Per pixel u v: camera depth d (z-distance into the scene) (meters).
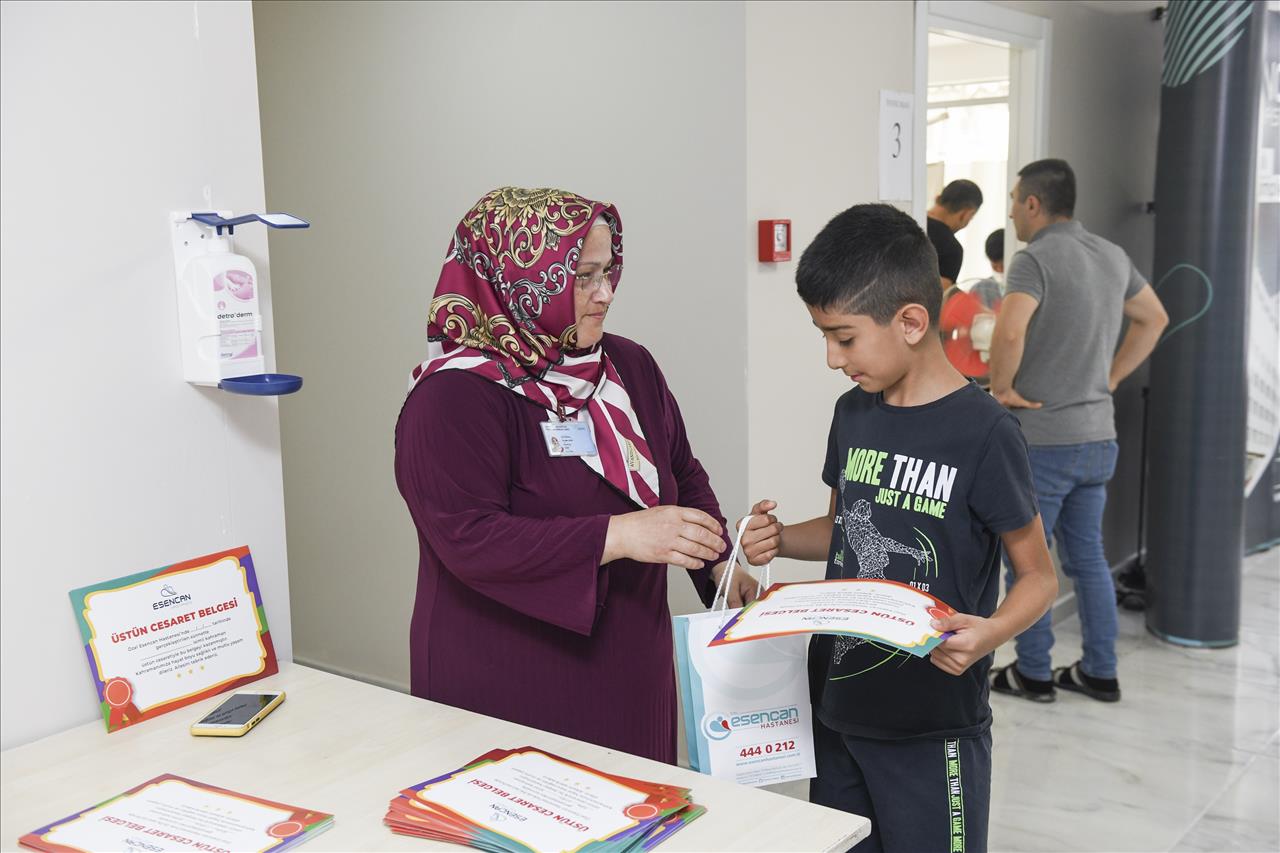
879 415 1.57
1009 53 3.55
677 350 2.71
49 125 1.35
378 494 3.40
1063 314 3.18
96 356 1.42
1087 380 3.22
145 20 1.45
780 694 1.53
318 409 3.49
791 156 2.65
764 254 2.56
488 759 1.28
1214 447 3.73
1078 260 3.17
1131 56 4.25
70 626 1.41
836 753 1.64
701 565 1.48
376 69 3.15
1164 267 3.80
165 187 1.49
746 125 2.50
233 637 1.57
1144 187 4.48
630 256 2.76
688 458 1.90
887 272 1.43
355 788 1.24
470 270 1.61
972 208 3.47
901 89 3.03
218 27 1.55
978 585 1.51
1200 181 3.65
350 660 3.58
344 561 3.53
